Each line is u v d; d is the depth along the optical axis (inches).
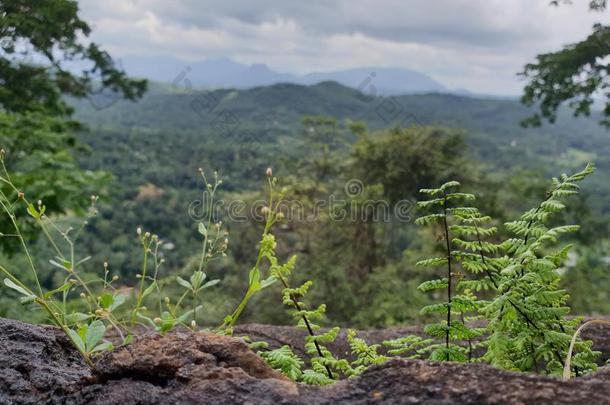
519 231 74.4
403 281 702.5
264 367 63.9
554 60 464.8
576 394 52.0
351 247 748.0
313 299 675.4
